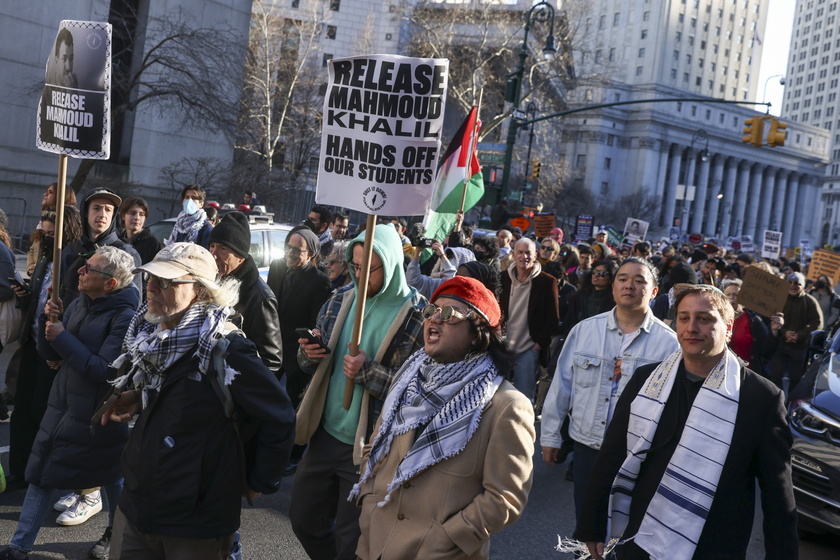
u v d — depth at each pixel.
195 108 22.64
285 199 29.53
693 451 3.00
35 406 5.32
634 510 3.12
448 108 57.59
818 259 16.62
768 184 141.25
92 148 4.39
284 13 67.50
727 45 135.75
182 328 3.12
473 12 42.62
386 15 73.00
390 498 2.84
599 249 11.48
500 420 2.77
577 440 4.73
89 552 4.55
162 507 3.11
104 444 4.27
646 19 129.25
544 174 50.09
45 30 23.67
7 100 23.05
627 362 4.62
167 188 27.78
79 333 4.30
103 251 4.34
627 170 121.56
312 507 4.00
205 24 27.81
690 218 129.25
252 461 3.33
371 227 3.65
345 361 3.65
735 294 7.89
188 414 3.12
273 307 4.67
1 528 4.79
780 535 2.94
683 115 125.06
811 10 192.88
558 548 3.34
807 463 5.79
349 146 3.68
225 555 3.42
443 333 2.87
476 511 2.71
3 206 23.02
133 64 25.59
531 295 7.90
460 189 9.48
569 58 44.75
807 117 191.38
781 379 11.02
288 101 43.56
